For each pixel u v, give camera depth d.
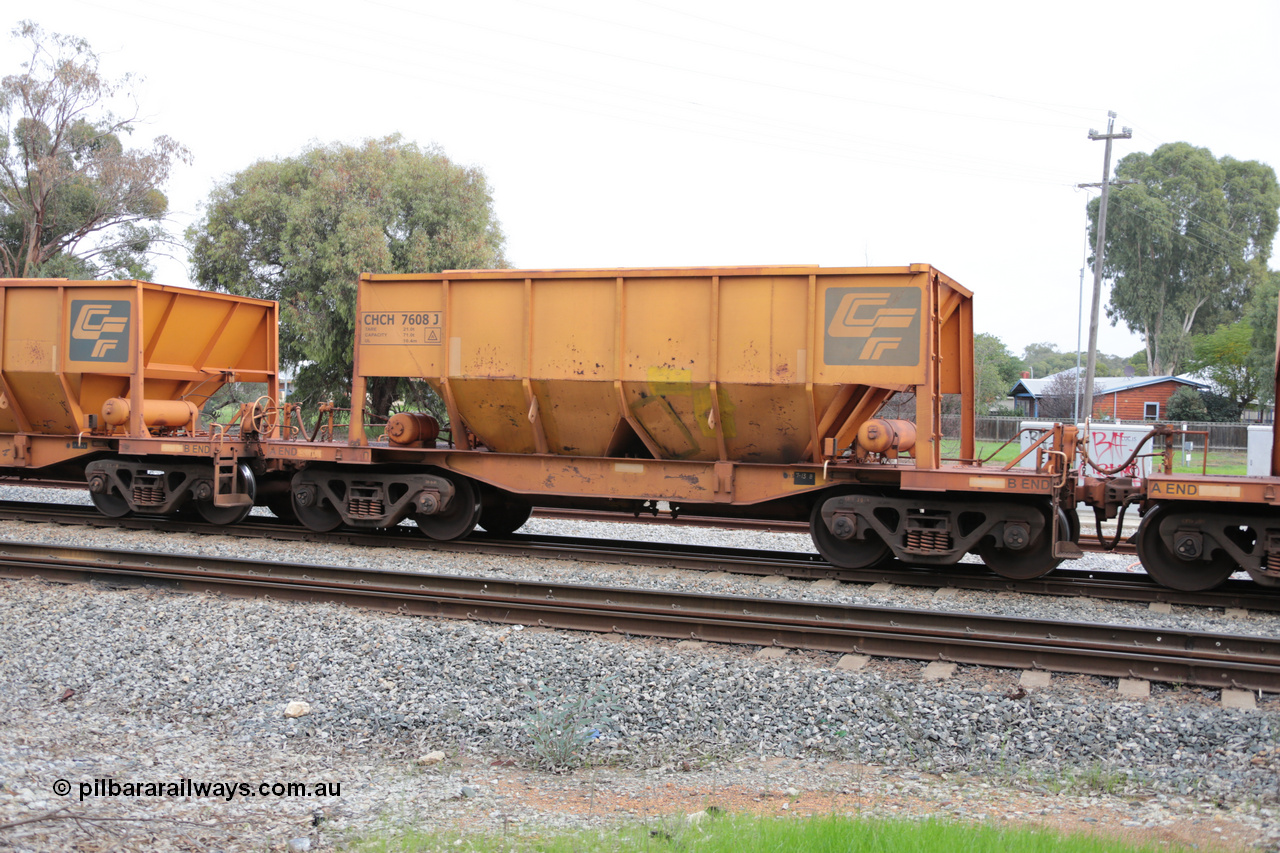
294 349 31.36
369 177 30.83
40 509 14.20
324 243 29.91
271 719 6.21
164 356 13.76
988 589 9.81
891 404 12.24
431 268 31.67
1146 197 76.25
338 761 5.68
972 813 4.72
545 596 8.71
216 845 4.31
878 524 10.05
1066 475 9.57
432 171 32.03
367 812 4.82
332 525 12.38
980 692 6.43
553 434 11.77
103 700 6.47
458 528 12.03
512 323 11.41
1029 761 5.54
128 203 38.12
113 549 9.84
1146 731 5.77
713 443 11.14
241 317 14.83
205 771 5.37
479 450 12.08
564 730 5.78
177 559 9.67
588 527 14.40
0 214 39.94
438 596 8.38
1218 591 9.47
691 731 6.06
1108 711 6.05
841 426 10.75
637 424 11.22
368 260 29.36
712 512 11.64
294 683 6.72
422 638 7.52
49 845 4.06
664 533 14.15
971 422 11.85
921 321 9.86
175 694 6.56
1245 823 4.53
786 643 7.46
